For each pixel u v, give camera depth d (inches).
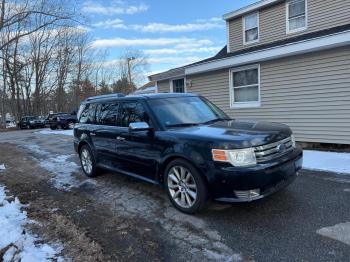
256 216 148.8
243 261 111.6
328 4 404.5
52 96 1595.7
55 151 428.5
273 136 145.6
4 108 1545.3
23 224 153.3
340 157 264.4
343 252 112.5
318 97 335.3
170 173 162.7
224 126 163.9
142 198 187.6
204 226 142.0
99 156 230.4
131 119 192.1
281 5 460.8
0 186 236.7
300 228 133.2
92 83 1609.3
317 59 330.6
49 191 216.5
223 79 451.5
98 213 166.6
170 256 118.3
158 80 586.2
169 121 175.0
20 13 322.7
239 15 522.9
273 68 377.7
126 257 118.6
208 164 139.6
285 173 144.6
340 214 144.5
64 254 121.8
